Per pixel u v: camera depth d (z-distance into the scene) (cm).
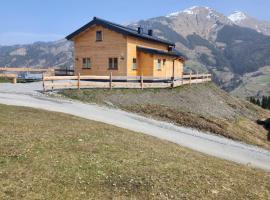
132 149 1602
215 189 1284
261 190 1378
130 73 4400
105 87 3588
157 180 1268
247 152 2355
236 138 3019
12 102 2589
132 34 4294
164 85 4228
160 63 4772
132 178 1254
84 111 2655
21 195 1041
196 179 1342
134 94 3616
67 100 3022
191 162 1570
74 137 1655
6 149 1366
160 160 1497
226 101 5091
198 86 5162
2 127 1677
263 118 4900
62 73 5069
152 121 2788
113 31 4366
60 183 1147
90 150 1484
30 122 1867
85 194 1100
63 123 1967
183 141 2258
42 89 3422
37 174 1186
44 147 1445
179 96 4100
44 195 1059
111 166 1334
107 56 4444
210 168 1536
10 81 4441
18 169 1205
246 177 1525
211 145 2328
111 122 2414
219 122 3484
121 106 3200
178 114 3281
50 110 2425
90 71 4581
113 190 1152
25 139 1517
